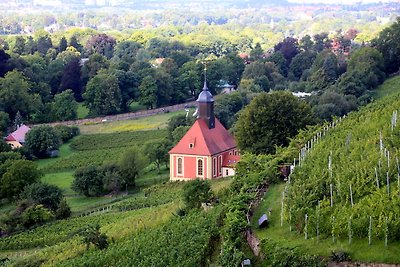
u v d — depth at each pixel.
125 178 113.81
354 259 40.88
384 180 49.34
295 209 47.81
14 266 72.31
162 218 70.31
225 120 153.00
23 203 97.19
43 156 145.38
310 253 42.38
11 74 183.62
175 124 148.12
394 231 41.59
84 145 154.12
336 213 45.75
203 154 104.06
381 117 68.31
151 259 55.22
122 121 177.50
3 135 155.75
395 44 161.62
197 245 53.00
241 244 47.62
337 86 148.25
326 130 75.00
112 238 70.62
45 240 84.06
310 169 56.03
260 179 61.56
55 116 180.62
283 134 90.62
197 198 67.06
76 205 108.19
